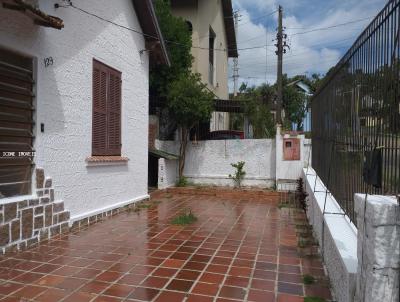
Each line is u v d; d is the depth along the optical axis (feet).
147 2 28.99
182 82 37.42
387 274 7.32
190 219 23.93
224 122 75.46
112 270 14.35
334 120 17.58
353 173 13.16
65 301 11.56
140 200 31.04
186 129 40.73
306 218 25.11
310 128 32.86
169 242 18.54
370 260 7.59
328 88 19.76
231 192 36.32
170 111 39.93
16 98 17.25
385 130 9.44
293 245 18.21
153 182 39.75
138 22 30.45
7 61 16.75
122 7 27.45
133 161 29.86
